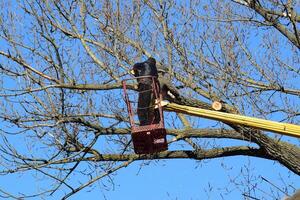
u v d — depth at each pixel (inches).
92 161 1157.7
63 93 1122.7
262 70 1192.8
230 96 1110.4
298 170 1122.7
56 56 1122.0
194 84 1107.9
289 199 531.8
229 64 1133.7
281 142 1117.1
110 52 1135.0
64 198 1120.2
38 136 1122.0
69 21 1153.4
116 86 1081.4
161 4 1152.8
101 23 1154.7
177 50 1123.9
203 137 1160.8
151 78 826.8
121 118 1143.6
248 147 1178.0
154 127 817.5
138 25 1156.5
